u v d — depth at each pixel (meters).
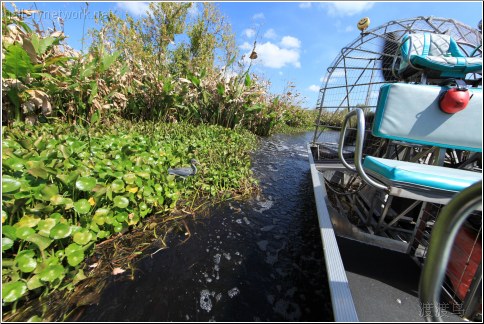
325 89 4.04
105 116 3.80
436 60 1.73
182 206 2.15
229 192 2.56
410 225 1.93
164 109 4.88
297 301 1.30
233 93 5.59
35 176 1.26
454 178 1.05
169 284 1.32
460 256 1.11
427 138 1.45
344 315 0.81
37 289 1.11
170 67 7.17
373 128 1.57
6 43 2.55
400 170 1.11
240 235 1.86
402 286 1.22
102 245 1.52
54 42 2.93
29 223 1.13
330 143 4.42
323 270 1.56
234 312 1.20
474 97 1.39
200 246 1.67
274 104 7.64
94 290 1.21
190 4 8.04
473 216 1.12
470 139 1.41
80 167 1.54
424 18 2.77
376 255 1.44
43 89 2.94
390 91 1.47
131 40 6.40
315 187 1.92
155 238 1.68
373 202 1.91
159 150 2.48
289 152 5.44
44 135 2.18
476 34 2.66
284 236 1.92
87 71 3.31
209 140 3.96
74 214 1.42
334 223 1.73
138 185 1.68
